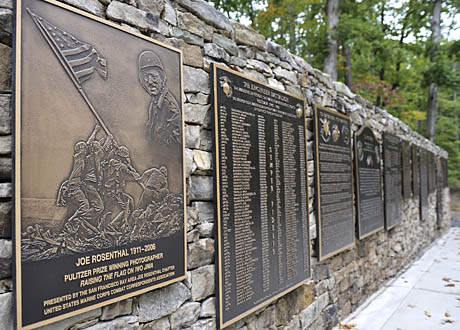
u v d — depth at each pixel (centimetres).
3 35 155
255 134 295
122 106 193
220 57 271
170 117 220
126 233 190
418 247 836
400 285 593
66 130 168
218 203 250
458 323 432
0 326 147
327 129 428
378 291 563
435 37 1359
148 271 200
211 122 253
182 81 230
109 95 187
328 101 450
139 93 202
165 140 215
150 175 205
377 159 595
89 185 175
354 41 1132
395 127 727
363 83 1295
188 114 238
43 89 161
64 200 165
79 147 172
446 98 2355
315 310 380
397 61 1495
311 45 1091
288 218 333
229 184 262
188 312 229
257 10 1091
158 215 208
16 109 151
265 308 305
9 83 156
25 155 153
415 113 1631
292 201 341
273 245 309
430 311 472
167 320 217
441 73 1277
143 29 213
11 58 157
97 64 183
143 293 204
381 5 1551
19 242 150
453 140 2291
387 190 630
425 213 920
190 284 232
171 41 231
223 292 250
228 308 254
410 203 795
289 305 337
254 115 295
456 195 2127
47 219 159
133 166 196
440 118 2102
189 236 234
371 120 593
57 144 164
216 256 247
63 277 163
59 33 168
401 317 454
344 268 459
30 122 155
